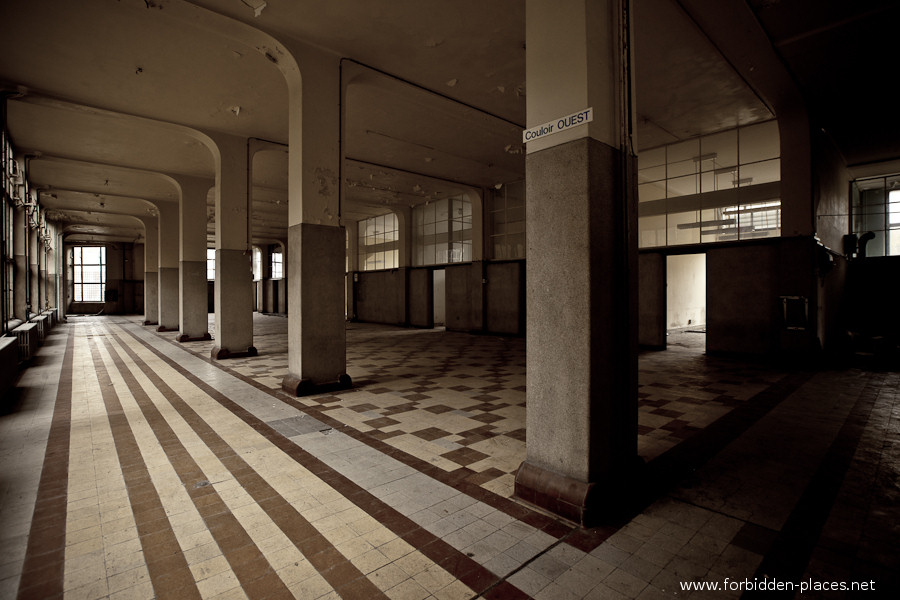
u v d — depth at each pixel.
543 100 3.31
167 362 10.00
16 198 10.98
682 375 8.28
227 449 4.51
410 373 8.57
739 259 10.27
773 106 8.96
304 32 6.54
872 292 11.98
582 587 2.36
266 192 17.20
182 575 2.50
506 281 16.03
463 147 11.99
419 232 19.98
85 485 3.68
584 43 3.06
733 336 10.36
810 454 4.28
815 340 9.04
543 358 3.30
